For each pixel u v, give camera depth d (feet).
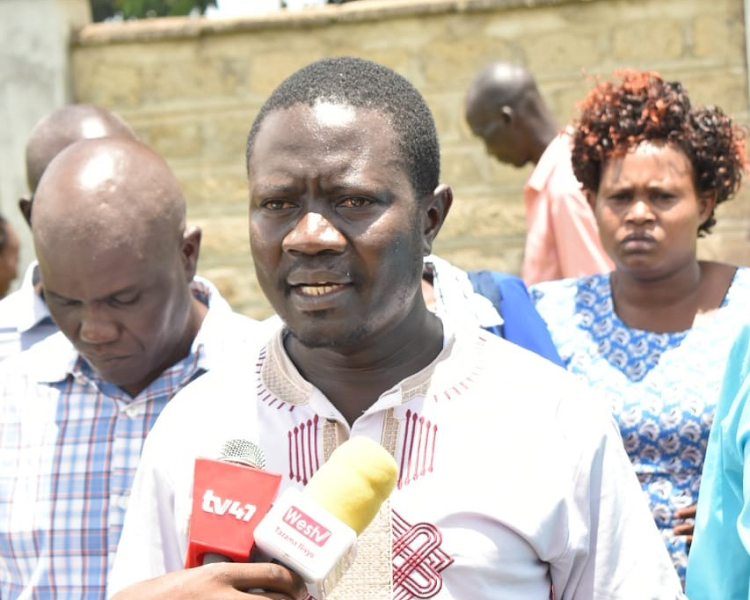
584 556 7.86
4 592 10.80
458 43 23.00
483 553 7.43
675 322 12.59
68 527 10.61
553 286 13.44
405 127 7.68
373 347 7.89
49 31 23.80
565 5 22.61
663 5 22.31
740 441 8.91
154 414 10.83
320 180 7.36
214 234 23.91
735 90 22.18
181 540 7.87
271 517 6.67
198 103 23.93
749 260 21.81
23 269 23.98
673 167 12.53
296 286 7.49
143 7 37.65
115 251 10.16
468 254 23.25
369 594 7.36
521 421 7.81
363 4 23.32
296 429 7.88
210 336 11.12
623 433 12.07
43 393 11.09
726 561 9.27
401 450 7.73
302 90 7.63
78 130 14.80
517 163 20.30
